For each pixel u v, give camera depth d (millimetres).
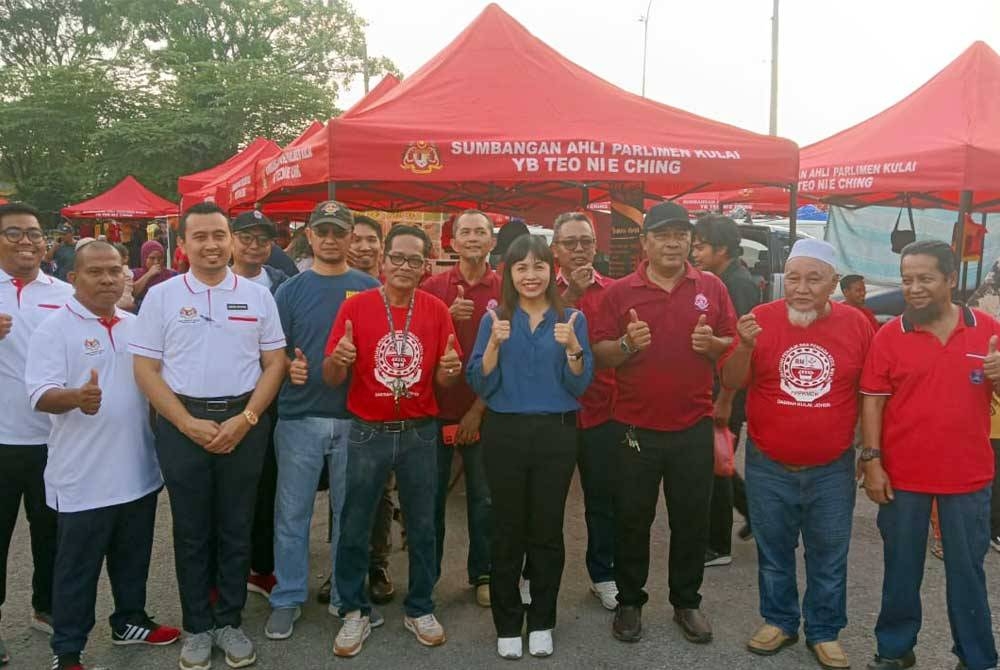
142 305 3299
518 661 3469
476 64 5504
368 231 4305
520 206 9219
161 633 3590
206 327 3320
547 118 5125
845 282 6535
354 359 3381
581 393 3414
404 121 4902
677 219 3445
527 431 3365
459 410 4074
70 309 3236
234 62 26500
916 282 3055
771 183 5281
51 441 3236
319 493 6074
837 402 3312
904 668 3332
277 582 3809
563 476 3432
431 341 3543
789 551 3520
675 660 3477
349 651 3484
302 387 3725
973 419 3070
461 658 3496
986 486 3117
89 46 31484
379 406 3439
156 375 3287
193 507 3346
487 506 4043
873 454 3223
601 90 5496
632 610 3691
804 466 3379
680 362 3502
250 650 3416
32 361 3164
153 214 18953
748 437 3566
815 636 3459
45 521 3619
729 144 5125
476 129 4875
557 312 3443
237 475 3402
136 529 3461
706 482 3592
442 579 4391
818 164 6973
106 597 4145
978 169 5781
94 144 25688
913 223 9367
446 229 8727
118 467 3307
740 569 4535
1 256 3576
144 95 27312
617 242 6410
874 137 6805
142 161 24219
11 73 28062
